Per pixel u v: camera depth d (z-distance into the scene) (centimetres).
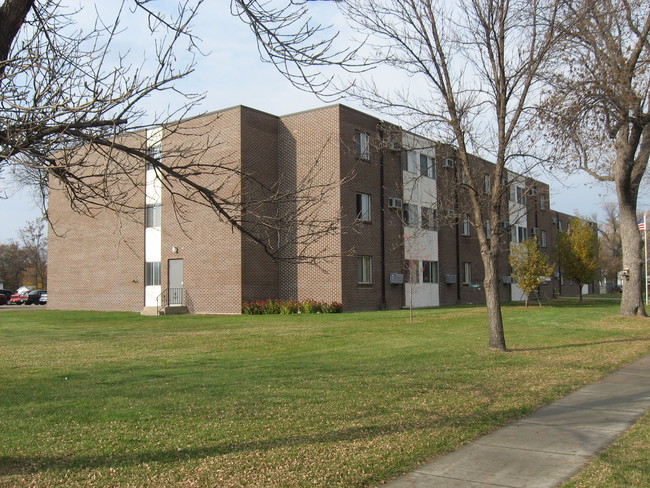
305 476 548
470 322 2141
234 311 2655
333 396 886
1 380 1041
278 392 916
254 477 545
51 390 946
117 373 1112
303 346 1527
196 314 2716
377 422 738
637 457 599
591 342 1579
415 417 763
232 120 2616
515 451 635
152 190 2816
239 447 636
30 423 738
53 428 716
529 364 1195
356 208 2723
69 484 529
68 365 1218
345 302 2650
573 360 1254
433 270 3341
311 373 1092
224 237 2700
